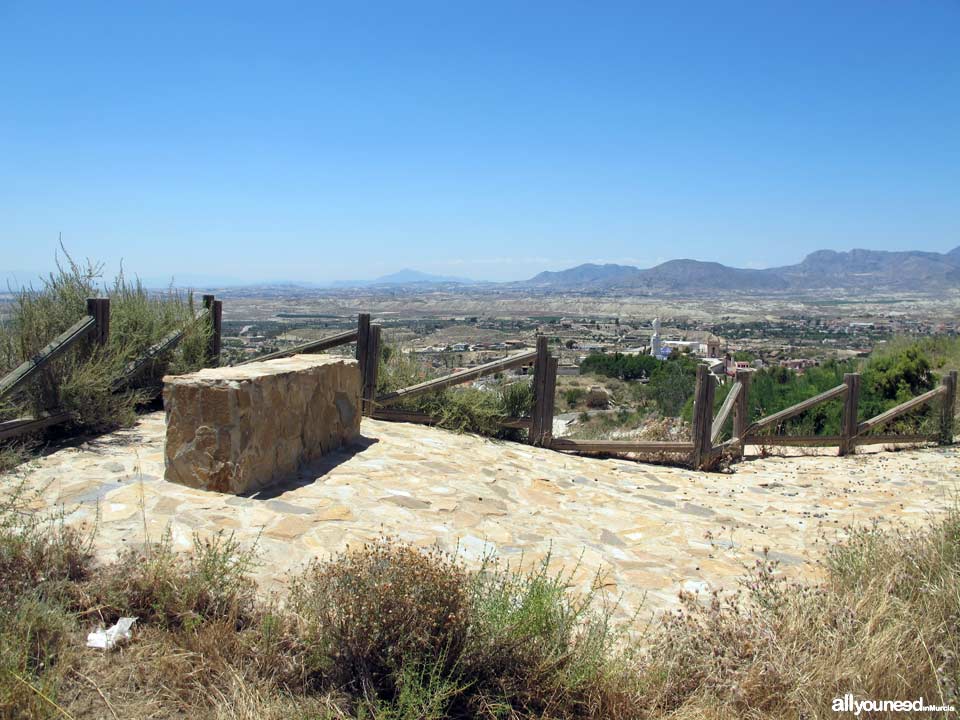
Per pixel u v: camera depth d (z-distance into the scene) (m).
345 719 2.98
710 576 5.23
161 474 5.64
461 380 9.08
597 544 5.70
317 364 6.79
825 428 11.89
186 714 2.91
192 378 5.45
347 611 3.24
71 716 2.77
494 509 6.13
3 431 5.88
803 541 6.25
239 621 3.53
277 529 4.80
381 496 5.89
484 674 3.29
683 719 3.21
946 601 3.80
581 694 3.29
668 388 16.19
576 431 12.34
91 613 3.46
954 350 15.41
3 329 6.75
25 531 3.74
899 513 7.27
